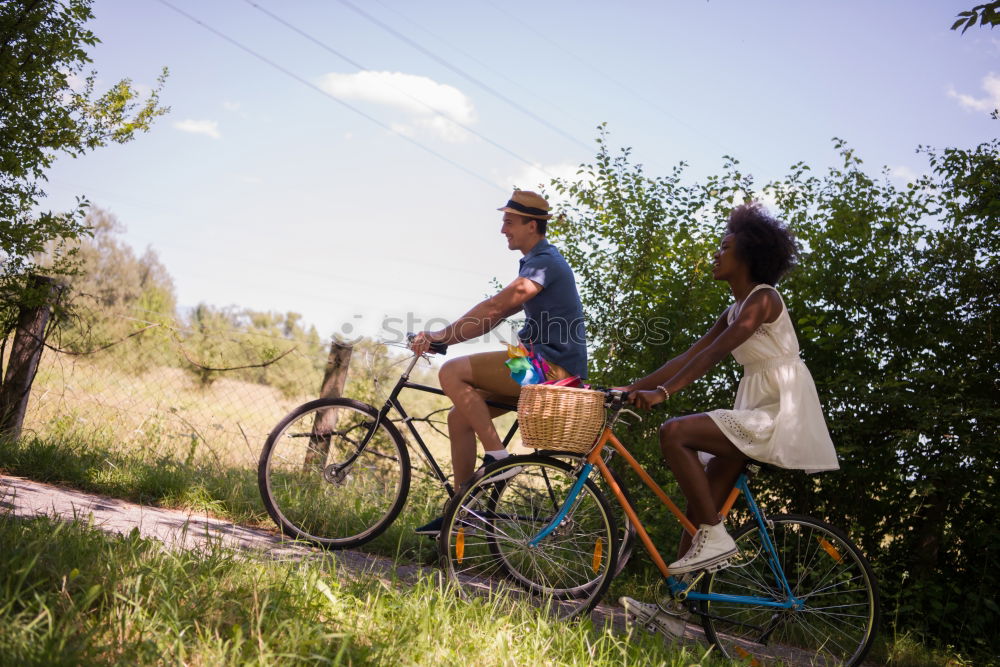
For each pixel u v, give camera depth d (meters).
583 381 3.91
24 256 5.83
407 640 2.58
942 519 4.94
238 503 4.64
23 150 5.65
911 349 5.25
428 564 4.21
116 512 4.11
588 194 5.96
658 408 5.28
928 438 4.89
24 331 5.99
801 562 3.66
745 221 3.54
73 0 5.77
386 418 4.23
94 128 6.02
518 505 3.70
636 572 4.86
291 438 4.30
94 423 6.64
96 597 2.43
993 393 4.97
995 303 5.07
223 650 2.22
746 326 3.33
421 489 5.14
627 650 3.03
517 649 2.73
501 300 3.89
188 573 2.80
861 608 3.60
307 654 2.33
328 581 3.02
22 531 2.87
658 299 5.59
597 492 3.54
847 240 5.39
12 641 2.04
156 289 27.16
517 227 4.12
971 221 5.29
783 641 3.66
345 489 4.34
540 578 3.75
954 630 4.74
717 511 3.44
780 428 3.30
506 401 4.02
